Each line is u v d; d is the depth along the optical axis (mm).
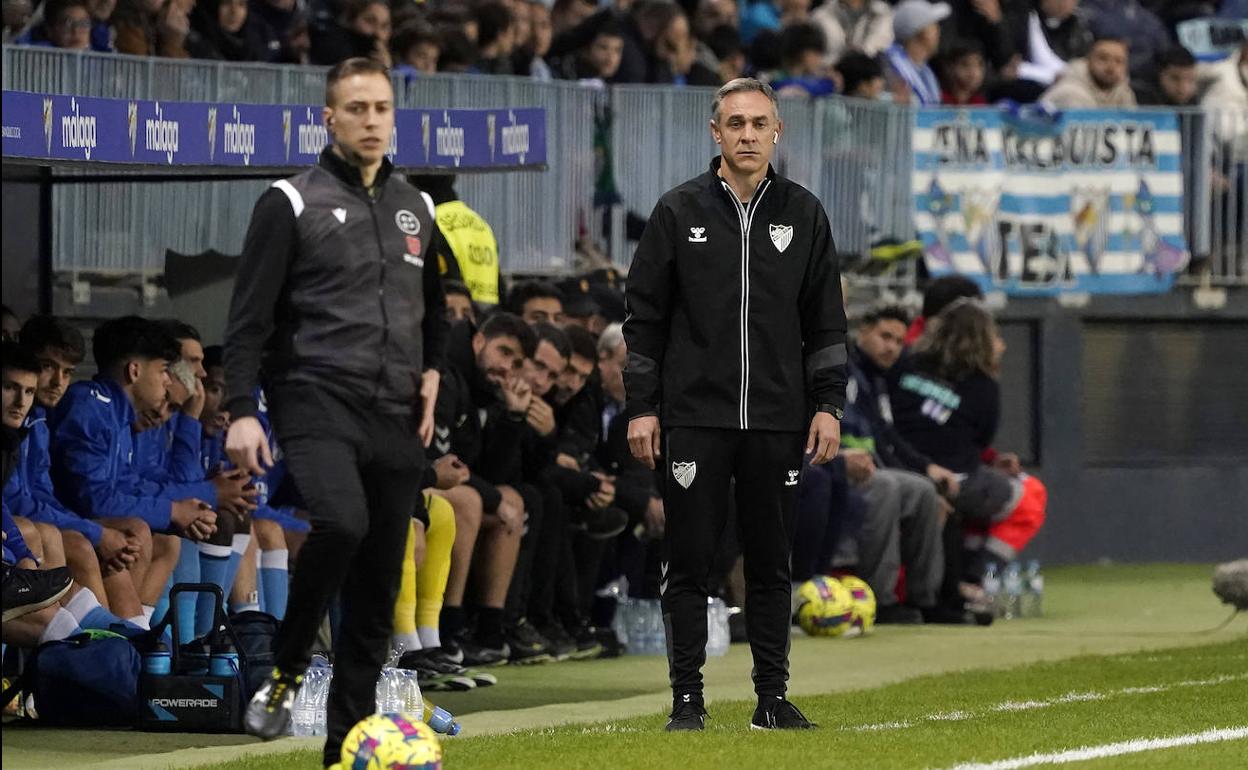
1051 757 24125
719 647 41406
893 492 48062
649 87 53719
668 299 26234
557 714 30891
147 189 42438
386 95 21469
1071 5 69750
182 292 40438
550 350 38406
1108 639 44188
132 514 31781
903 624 48375
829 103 57250
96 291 42031
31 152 29172
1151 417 63844
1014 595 49625
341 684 21812
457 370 36688
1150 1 73750
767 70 60469
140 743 27734
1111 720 28297
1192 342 64062
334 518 20703
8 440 28922
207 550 33281
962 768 22984
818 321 26172
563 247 51844
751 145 25734
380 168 21812
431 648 34625
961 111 59938
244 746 27328
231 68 43219
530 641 38906
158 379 33125
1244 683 33812
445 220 41406
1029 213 60906
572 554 40469
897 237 59125
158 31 45250
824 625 44719
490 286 42125
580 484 39594
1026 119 60719
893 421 50500
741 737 25266
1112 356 63188
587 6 57844
